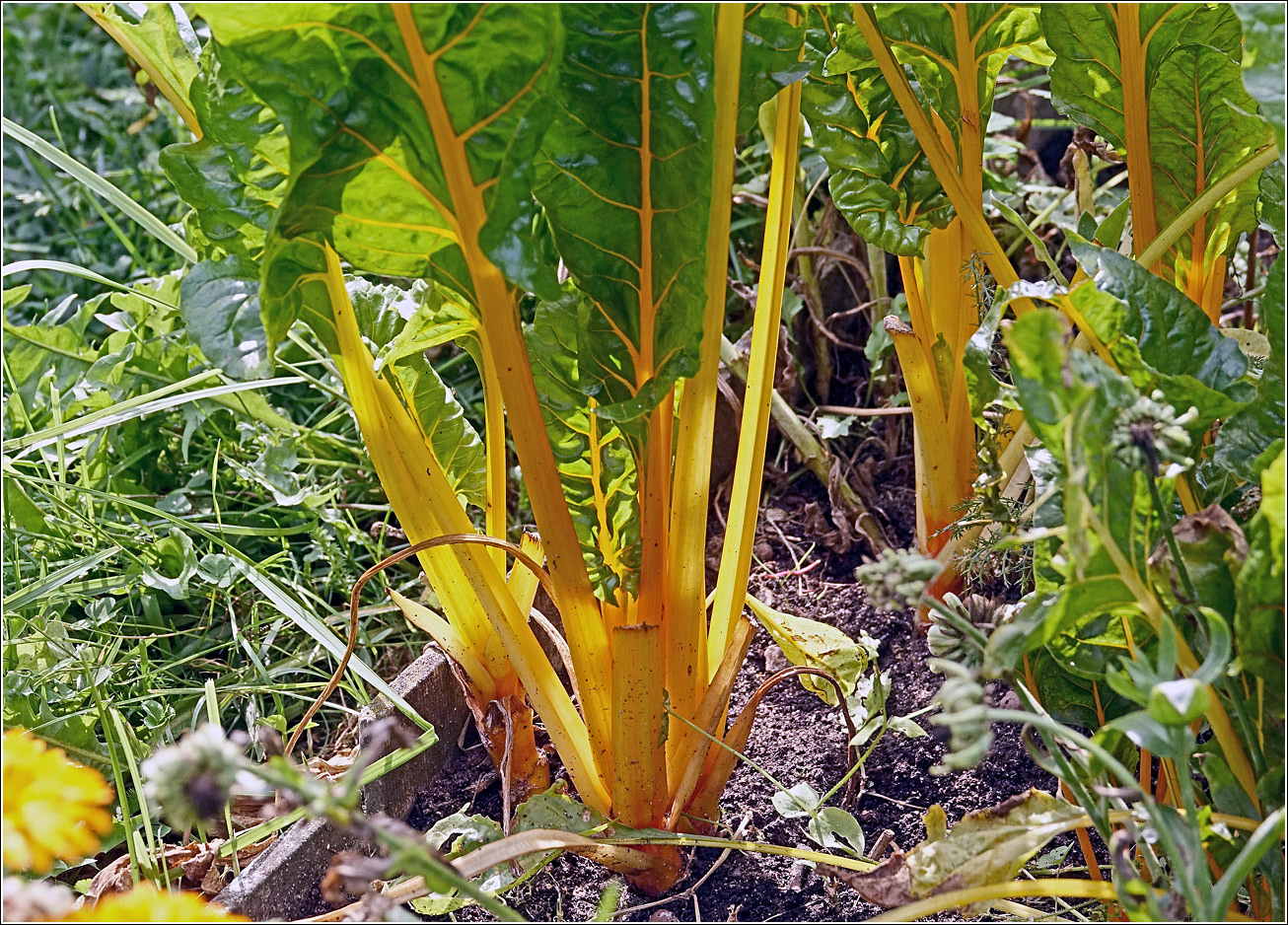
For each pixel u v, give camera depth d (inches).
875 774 43.1
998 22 41.1
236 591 54.7
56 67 99.8
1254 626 27.0
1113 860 26.3
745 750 44.8
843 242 67.0
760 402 37.5
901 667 48.7
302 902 37.3
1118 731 28.2
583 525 37.1
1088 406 24.0
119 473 59.3
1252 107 39.1
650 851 36.6
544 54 28.5
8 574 50.4
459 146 29.7
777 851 34.8
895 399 59.2
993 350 45.8
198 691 47.4
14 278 80.0
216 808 21.6
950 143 43.0
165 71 38.0
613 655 33.2
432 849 36.7
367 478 62.3
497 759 41.7
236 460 59.5
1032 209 65.7
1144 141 39.9
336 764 41.4
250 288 34.2
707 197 31.8
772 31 34.5
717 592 39.1
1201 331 31.4
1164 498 28.4
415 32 27.6
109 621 51.6
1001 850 29.3
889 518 58.6
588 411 36.1
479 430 63.6
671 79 30.8
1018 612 30.3
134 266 78.0
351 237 32.3
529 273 28.9
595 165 32.0
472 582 35.7
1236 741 29.0
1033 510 29.8
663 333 33.3
